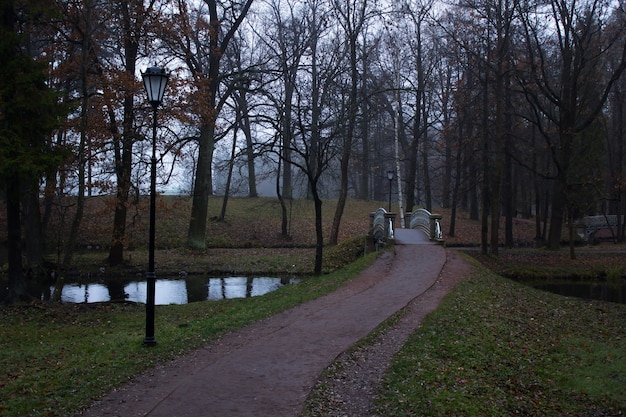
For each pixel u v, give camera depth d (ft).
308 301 48.91
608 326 51.47
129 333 40.88
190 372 28.40
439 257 72.43
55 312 52.49
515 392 30.63
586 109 118.01
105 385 26.22
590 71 97.86
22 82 49.37
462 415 24.39
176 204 79.46
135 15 65.10
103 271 84.28
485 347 36.81
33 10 51.16
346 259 88.99
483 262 90.89
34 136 52.49
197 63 89.76
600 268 90.27
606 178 141.08
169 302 65.21
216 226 123.03
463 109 109.60
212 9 92.58
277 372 28.25
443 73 153.48
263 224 127.44
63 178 62.75
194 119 72.28
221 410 23.02
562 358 39.45
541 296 63.21
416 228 102.94
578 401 31.60
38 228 83.66
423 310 44.57
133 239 90.58
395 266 66.85
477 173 136.05
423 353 33.06
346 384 26.89
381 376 28.12
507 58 92.58
